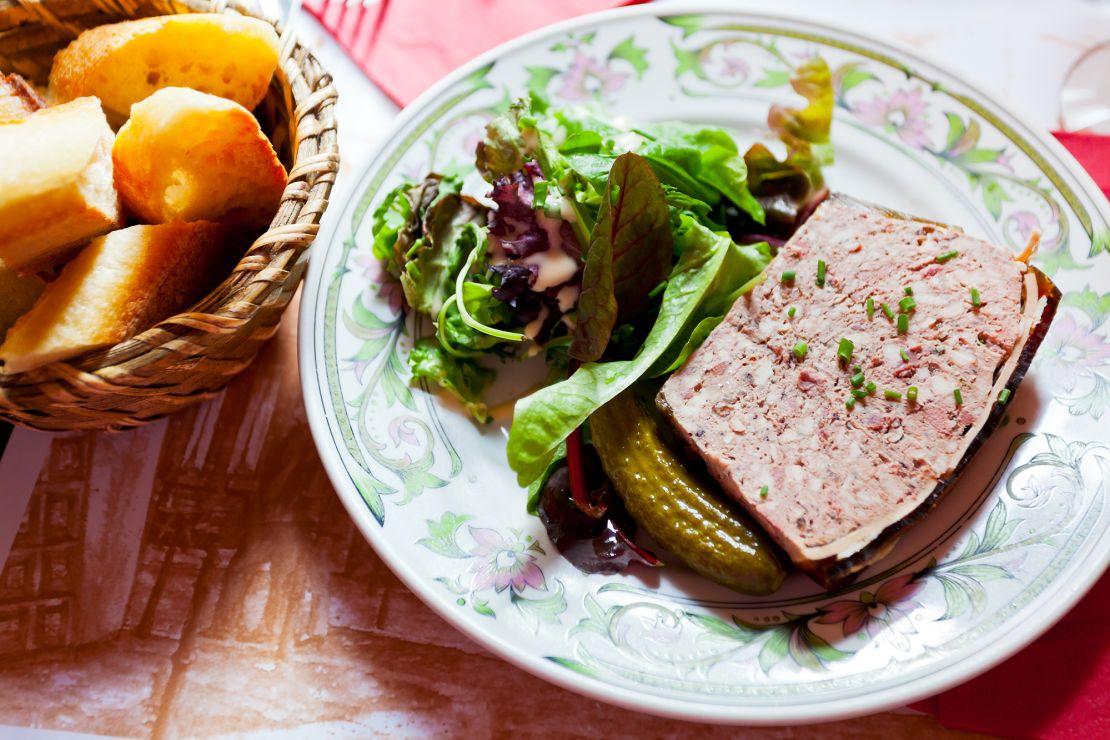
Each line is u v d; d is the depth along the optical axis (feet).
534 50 1.61
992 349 1.33
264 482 1.43
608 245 1.35
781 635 1.27
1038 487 1.31
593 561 1.33
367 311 1.48
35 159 1.26
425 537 1.34
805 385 1.35
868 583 1.30
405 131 1.56
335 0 1.71
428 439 1.41
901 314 1.36
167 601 1.37
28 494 1.42
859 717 1.27
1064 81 1.58
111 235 1.29
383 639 1.34
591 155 1.46
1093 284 1.40
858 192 1.53
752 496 1.31
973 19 1.64
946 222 1.49
